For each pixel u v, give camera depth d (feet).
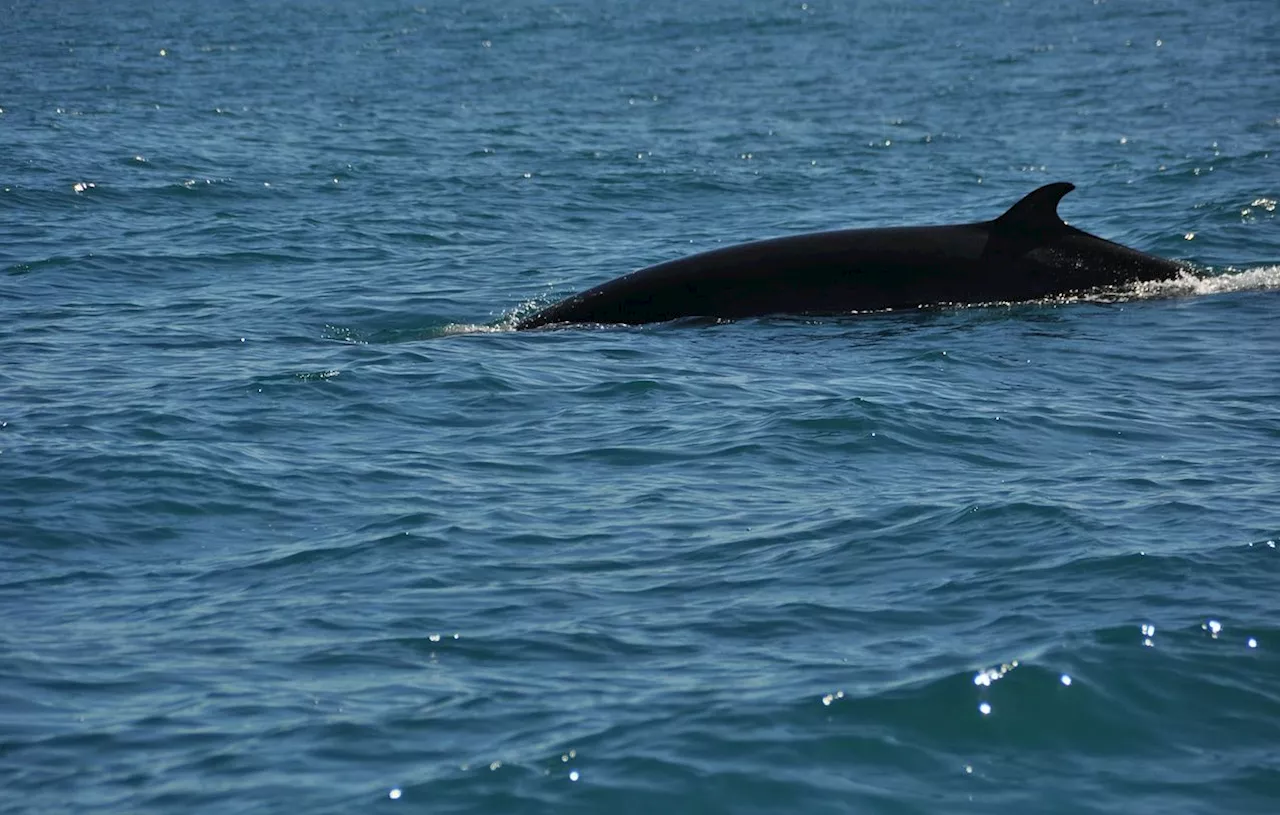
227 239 250.78
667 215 288.92
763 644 90.58
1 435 136.36
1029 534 107.34
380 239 255.50
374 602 99.19
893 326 179.83
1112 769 76.02
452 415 145.18
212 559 108.58
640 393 151.74
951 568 101.86
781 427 138.10
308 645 92.17
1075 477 123.54
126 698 85.35
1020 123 420.77
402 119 433.89
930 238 193.26
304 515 117.39
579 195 308.40
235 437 137.28
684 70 580.30
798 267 190.08
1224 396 150.61
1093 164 340.39
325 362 163.94
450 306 201.26
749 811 72.13
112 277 219.41
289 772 76.33
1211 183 298.76
